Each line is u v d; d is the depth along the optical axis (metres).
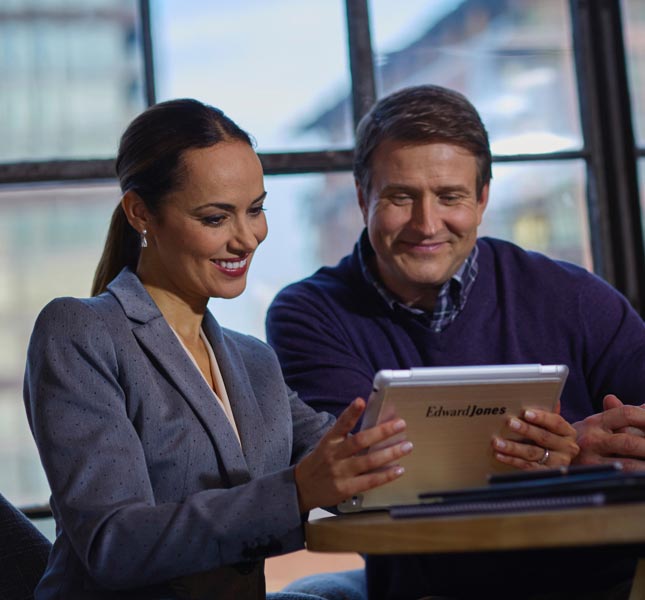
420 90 2.39
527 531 1.29
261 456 1.89
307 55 3.01
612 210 3.12
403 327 2.46
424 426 1.64
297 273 3.05
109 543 1.64
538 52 3.16
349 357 2.42
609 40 3.13
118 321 1.82
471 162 2.35
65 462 1.70
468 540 1.32
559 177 3.15
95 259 3.28
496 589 2.21
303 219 3.03
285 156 2.97
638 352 2.49
